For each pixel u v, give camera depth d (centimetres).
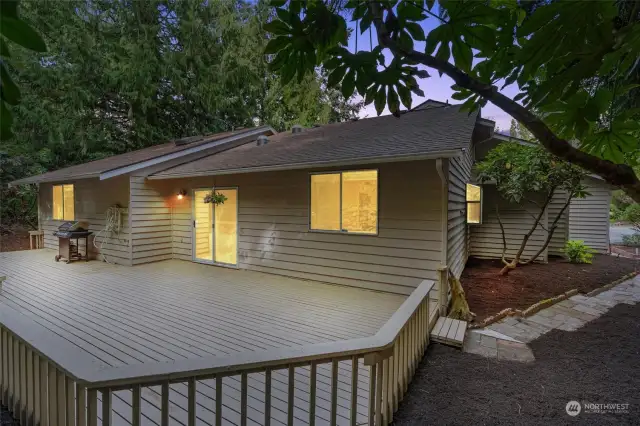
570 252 785
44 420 204
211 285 583
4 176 1167
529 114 89
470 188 814
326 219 593
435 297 491
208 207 755
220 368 162
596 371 319
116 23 1325
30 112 1140
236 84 1402
